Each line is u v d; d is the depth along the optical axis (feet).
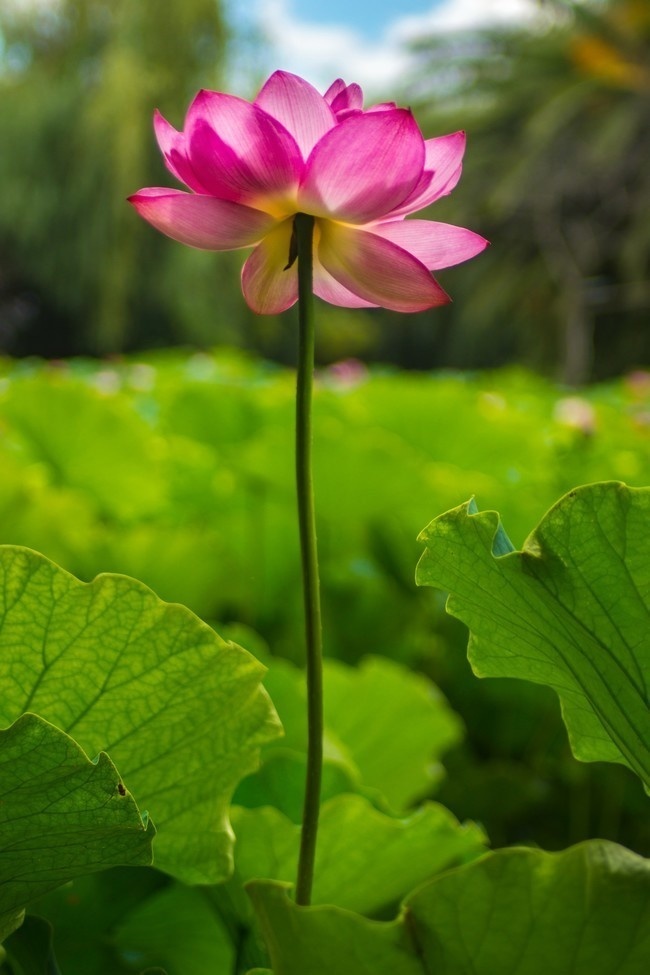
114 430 9.37
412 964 4.24
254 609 8.91
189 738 4.58
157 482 9.57
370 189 4.62
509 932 4.23
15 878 4.32
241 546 9.02
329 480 8.14
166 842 4.65
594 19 77.82
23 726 4.06
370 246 4.70
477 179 85.35
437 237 4.84
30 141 116.57
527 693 8.39
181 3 116.16
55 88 120.06
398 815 5.36
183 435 10.83
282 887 4.24
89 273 117.39
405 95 87.66
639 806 7.87
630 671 4.50
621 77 76.07
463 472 10.85
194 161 4.65
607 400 21.48
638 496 4.42
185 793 4.63
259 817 4.79
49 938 4.53
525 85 81.76
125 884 5.13
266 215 4.68
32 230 116.98
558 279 85.46
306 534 4.50
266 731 4.61
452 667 8.71
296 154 4.61
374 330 134.41
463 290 94.02
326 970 4.27
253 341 127.34
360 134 4.57
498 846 7.79
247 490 8.74
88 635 4.45
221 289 121.08
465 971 4.25
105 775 4.13
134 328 122.62
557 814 8.25
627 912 4.19
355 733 6.34
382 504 8.34
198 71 120.98
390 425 10.66
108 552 7.80
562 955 4.24
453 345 122.42
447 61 85.56
